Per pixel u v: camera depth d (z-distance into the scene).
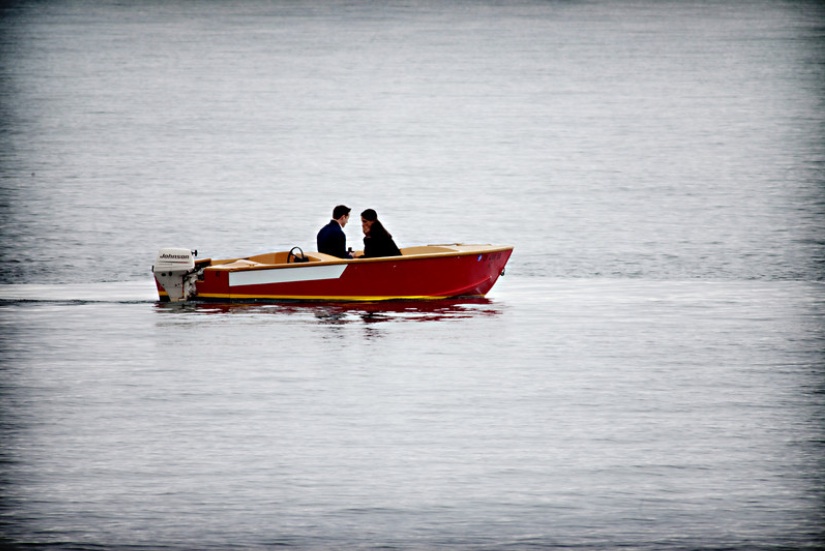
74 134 176.88
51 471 47.25
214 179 140.62
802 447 49.91
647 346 67.31
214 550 40.41
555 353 65.62
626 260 97.12
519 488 45.44
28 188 133.62
